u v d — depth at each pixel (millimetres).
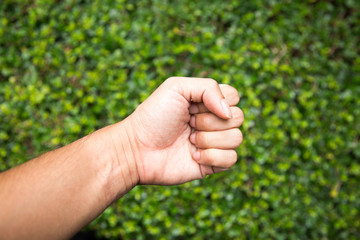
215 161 364
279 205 596
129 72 628
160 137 365
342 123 620
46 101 612
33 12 652
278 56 642
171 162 372
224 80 593
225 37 643
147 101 364
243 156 589
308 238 605
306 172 605
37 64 633
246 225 587
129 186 361
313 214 595
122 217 579
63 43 653
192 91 354
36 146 600
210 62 616
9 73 638
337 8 674
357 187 615
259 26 646
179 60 635
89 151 343
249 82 603
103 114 601
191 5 657
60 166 323
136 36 633
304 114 618
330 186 616
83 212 322
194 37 645
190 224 581
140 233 583
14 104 614
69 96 612
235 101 365
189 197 582
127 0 661
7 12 671
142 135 363
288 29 652
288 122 607
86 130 594
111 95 601
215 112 350
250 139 588
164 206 583
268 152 595
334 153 615
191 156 378
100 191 335
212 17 657
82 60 631
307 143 600
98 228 579
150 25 650
